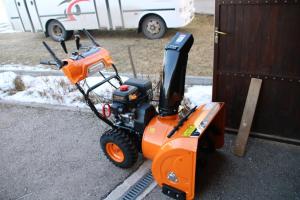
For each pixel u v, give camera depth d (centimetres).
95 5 909
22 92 625
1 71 759
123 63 720
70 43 966
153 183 348
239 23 353
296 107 369
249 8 340
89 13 929
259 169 353
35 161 409
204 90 526
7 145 451
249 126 376
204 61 678
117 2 880
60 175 379
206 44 792
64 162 401
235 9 347
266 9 333
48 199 344
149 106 338
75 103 549
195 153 268
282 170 349
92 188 352
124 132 355
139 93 343
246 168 356
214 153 383
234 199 317
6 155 428
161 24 873
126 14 890
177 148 276
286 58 347
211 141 373
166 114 323
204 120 301
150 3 851
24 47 977
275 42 345
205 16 1082
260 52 358
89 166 388
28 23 1030
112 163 386
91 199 337
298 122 377
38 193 354
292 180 335
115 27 923
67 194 348
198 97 504
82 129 470
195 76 587
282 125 388
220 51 379
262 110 389
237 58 373
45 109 543
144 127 334
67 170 386
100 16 922
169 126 319
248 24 349
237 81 387
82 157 407
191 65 660
